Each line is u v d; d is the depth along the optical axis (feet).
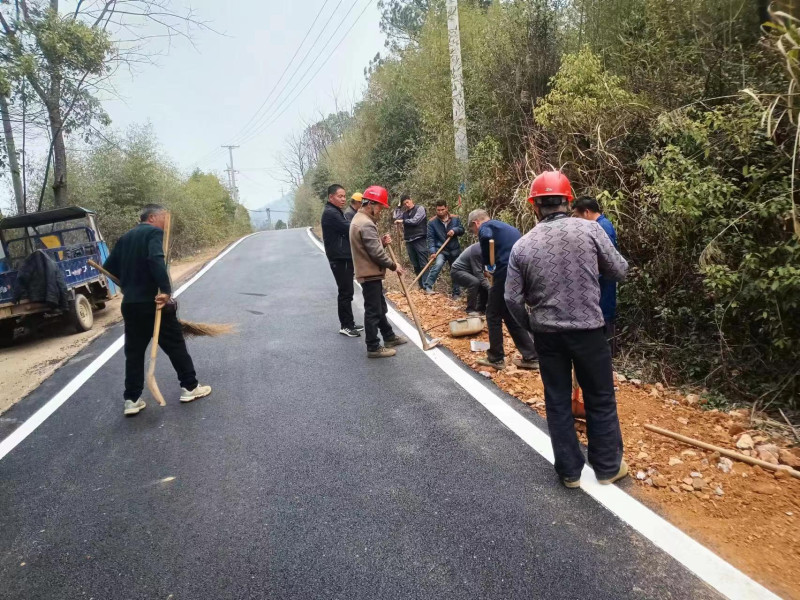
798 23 12.54
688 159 14.66
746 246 12.94
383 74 54.03
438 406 13.85
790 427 11.57
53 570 8.48
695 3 18.88
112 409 15.02
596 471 9.91
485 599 7.34
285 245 62.49
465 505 9.52
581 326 9.36
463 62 34.35
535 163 23.29
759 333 13.88
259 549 8.68
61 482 11.18
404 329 21.49
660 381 14.89
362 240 17.38
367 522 9.21
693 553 7.99
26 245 31.78
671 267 15.47
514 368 16.17
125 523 9.63
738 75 16.43
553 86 25.88
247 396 15.31
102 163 56.49
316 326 22.93
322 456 11.60
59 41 34.24
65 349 22.41
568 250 9.43
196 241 72.02
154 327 14.21
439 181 32.94
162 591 7.89
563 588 7.45
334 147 69.97
